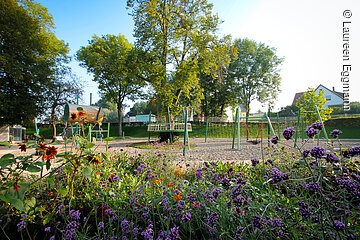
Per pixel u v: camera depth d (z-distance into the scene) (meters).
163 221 1.71
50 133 26.25
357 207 1.43
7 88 19.02
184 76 18.09
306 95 21.53
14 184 1.48
